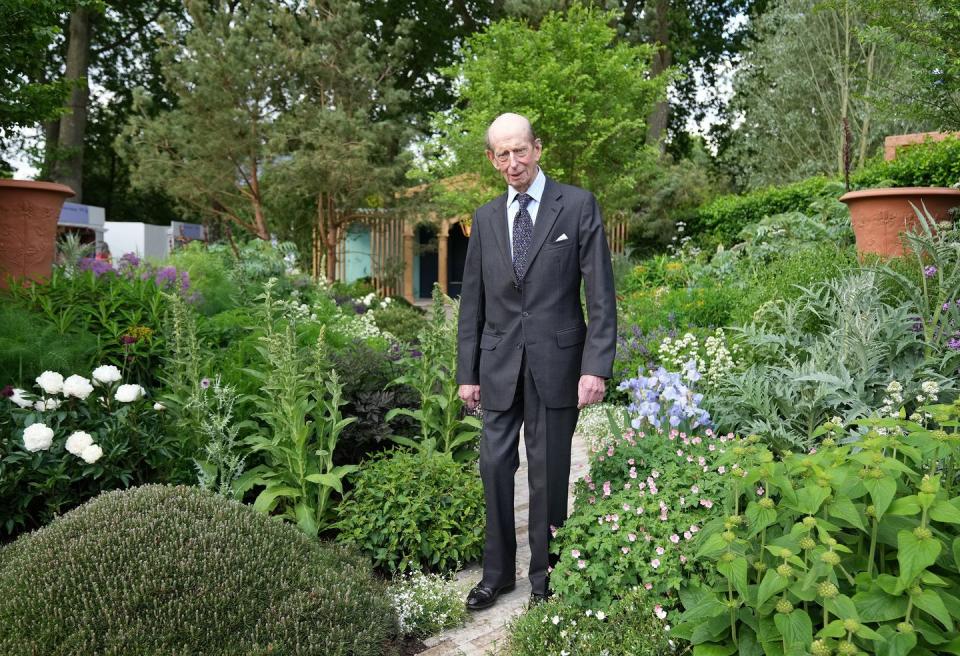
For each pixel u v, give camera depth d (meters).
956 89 4.71
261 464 3.21
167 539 2.02
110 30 19.41
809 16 13.21
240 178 13.61
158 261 6.73
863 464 1.70
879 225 4.69
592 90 10.41
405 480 2.85
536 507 2.38
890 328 3.43
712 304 6.53
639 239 13.72
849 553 1.73
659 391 2.73
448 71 10.93
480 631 2.32
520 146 2.25
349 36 12.99
